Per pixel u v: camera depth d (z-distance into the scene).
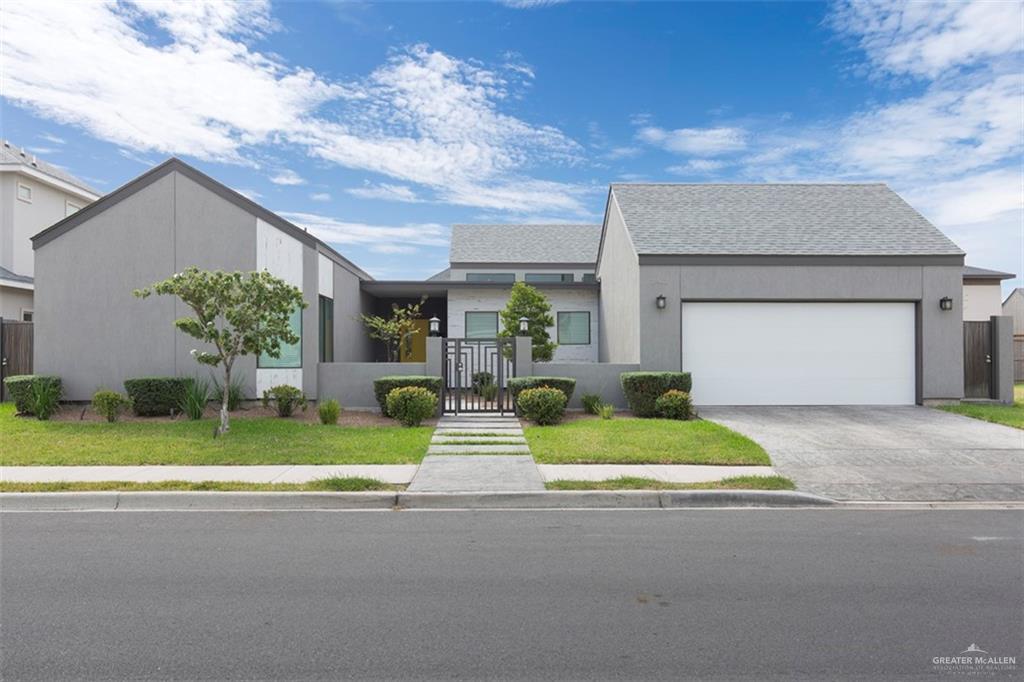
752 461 9.09
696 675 3.44
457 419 13.09
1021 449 9.96
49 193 22.39
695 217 16.69
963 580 4.91
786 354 14.87
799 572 5.09
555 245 27.62
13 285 19.48
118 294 14.13
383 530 6.34
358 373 14.43
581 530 6.36
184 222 14.20
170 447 9.75
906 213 16.64
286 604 4.40
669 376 13.34
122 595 4.56
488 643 3.81
